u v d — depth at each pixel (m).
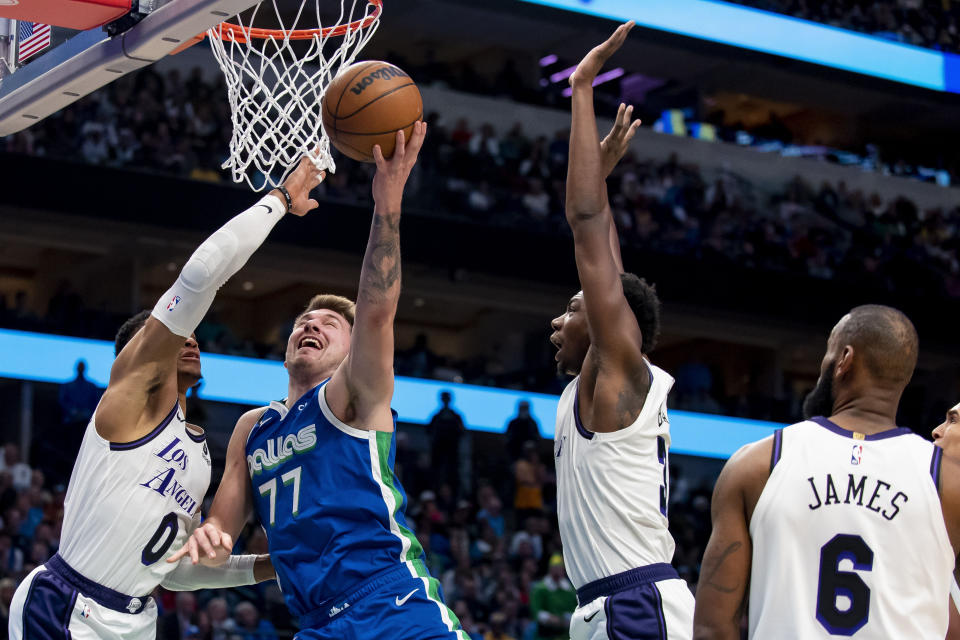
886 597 2.38
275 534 3.12
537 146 15.24
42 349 12.16
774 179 16.41
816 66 16.64
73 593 3.14
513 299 16.92
